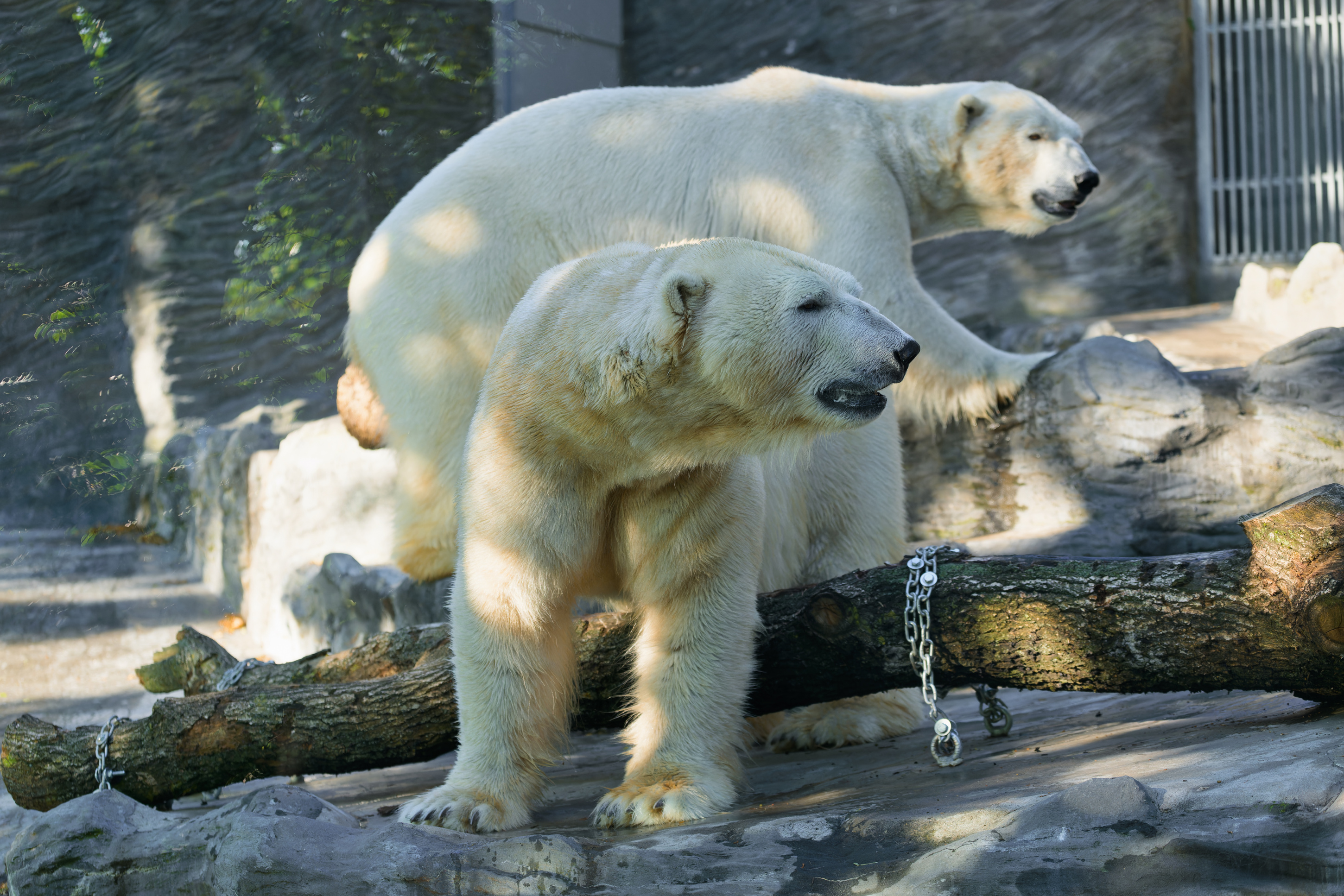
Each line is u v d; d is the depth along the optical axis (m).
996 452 6.84
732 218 6.03
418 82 12.43
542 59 13.10
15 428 11.77
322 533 8.91
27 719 4.66
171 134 12.12
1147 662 3.31
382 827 3.29
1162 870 2.48
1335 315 8.62
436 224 5.88
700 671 3.68
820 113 6.36
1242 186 14.29
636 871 2.91
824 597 3.78
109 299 12.32
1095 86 13.80
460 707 3.69
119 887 3.47
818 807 3.26
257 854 3.17
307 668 4.82
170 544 11.21
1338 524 3.04
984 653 3.54
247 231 12.29
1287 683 3.18
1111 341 6.73
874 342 3.37
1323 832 2.40
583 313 3.48
